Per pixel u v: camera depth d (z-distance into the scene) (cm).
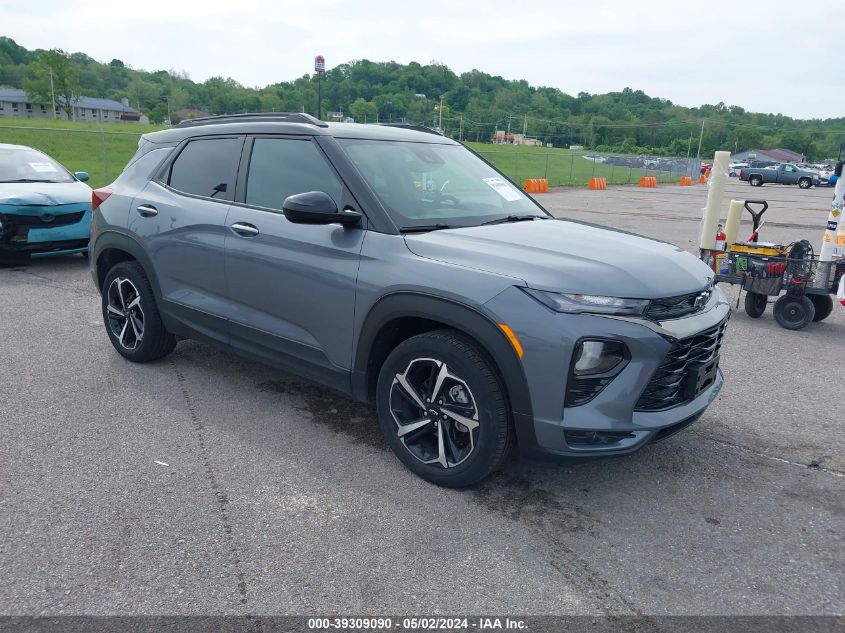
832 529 313
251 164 414
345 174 366
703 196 3008
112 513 310
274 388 466
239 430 399
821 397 488
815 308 712
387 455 371
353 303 349
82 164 2981
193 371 495
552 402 293
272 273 386
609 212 1992
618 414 296
